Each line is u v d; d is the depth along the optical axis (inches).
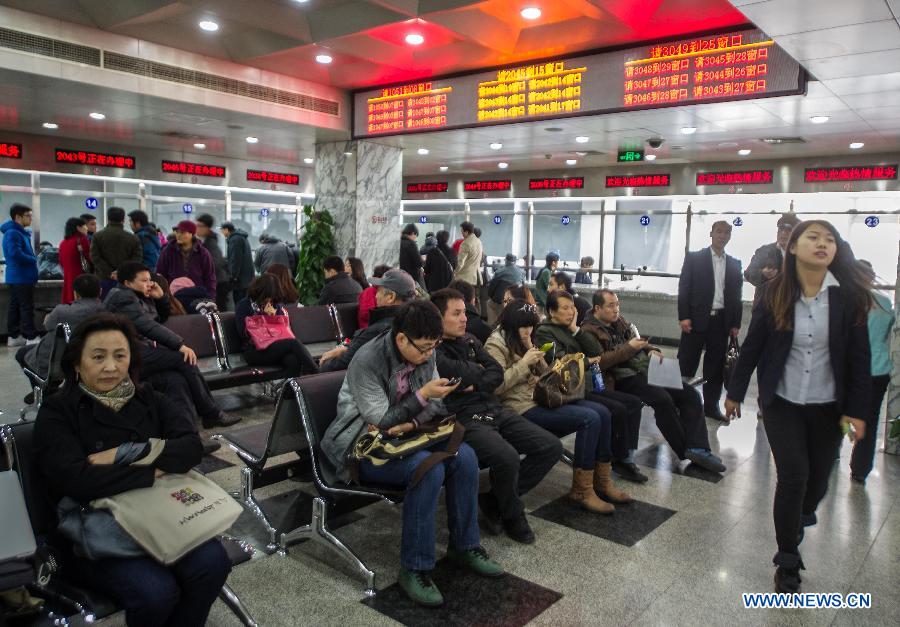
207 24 262.4
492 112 286.4
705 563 120.9
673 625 101.3
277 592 108.6
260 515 124.6
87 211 441.1
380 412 110.9
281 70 312.5
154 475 86.7
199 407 178.1
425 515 105.9
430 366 120.8
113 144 441.4
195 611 84.7
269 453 120.8
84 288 188.1
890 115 290.7
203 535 82.8
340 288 257.4
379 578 113.5
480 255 399.5
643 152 419.2
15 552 68.5
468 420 128.2
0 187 379.2
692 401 176.4
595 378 163.9
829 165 437.7
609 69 250.7
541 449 132.0
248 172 524.4
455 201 586.9
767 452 187.5
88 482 82.0
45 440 84.0
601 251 420.2
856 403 107.7
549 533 132.6
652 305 397.1
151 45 267.9
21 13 230.8
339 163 374.3
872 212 335.6
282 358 203.5
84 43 247.4
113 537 81.1
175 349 174.4
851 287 108.2
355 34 252.1
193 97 283.1
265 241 382.3
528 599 107.9
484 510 133.7
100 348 87.0
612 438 160.6
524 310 145.6
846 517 142.6
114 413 89.0
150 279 185.0
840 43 187.3
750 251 461.1
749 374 117.7
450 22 232.2
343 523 135.3
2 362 290.5
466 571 116.6
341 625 99.7
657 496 153.3
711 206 488.4
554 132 339.3
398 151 388.8
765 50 219.5
